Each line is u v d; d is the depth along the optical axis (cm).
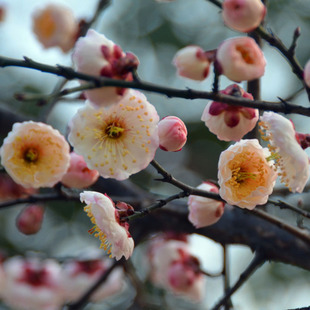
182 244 73
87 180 60
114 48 54
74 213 88
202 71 55
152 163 56
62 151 59
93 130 57
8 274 75
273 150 56
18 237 88
